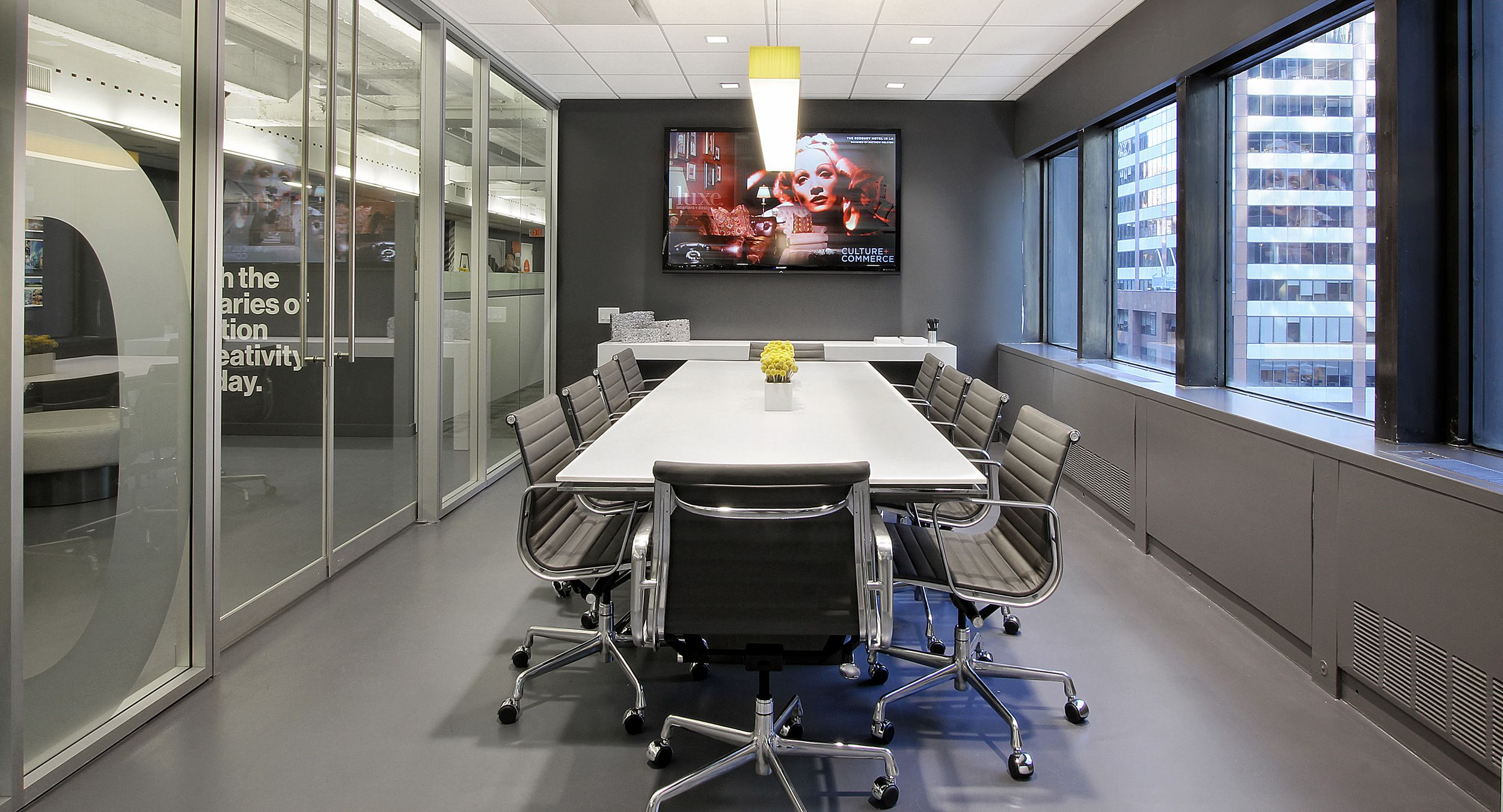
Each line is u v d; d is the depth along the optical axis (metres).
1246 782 2.32
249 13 3.12
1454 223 2.78
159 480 2.70
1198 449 3.81
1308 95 3.67
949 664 2.84
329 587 3.84
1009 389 7.20
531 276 6.80
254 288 3.21
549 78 6.60
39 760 2.29
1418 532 2.43
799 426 3.30
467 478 5.58
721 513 2.02
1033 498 2.60
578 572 2.63
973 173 7.38
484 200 5.66
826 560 2.06
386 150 4.39
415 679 2.94
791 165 4.80
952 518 3.16
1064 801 2.24
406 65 4.62
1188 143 4.37
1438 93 2.81
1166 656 3.15
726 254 7.34
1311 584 2.95
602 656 3.15
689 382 4.67
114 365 2.49
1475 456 2.61
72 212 2.32
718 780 2.35
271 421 3.39
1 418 2.10
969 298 7.46
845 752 2.28
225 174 2.99
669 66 6.22
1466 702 2.26
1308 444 2.96
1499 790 2.17
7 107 2.06
